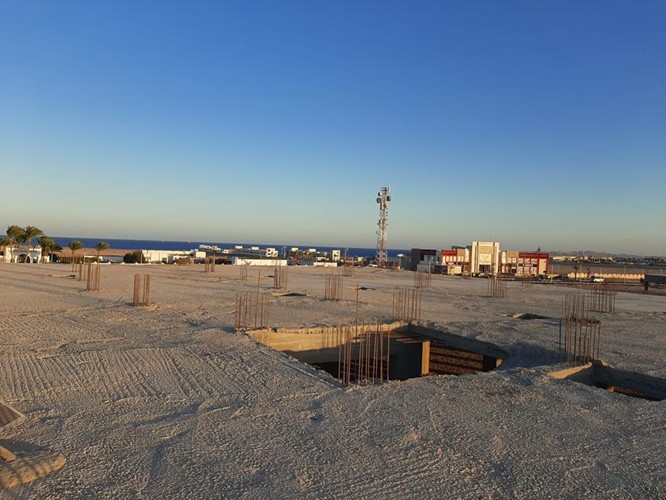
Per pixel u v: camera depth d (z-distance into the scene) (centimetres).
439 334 1368
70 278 2641
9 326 1241
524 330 1401
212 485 475
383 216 5547
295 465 523
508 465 540
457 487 488
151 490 462
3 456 498
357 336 1350
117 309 1559
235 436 596
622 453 580
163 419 648
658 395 932
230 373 873
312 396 757
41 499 439
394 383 844
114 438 579
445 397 769
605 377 1019
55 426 610
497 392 802
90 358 945
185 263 4856
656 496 482
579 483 504
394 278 3553
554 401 764
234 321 1387
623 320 1691
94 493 453
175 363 929
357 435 609
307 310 1662
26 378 809
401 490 478
